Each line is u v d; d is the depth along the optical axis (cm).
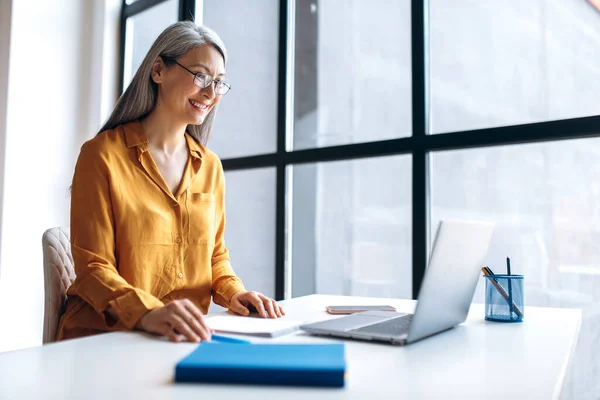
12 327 272
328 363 59
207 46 134
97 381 58
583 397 203
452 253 85
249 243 316
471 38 279
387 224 332
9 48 278
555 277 231
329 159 238
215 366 58
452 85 286
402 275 327
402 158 325
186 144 145
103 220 118
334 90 361
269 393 54
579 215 220
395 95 337
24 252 279
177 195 133
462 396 54
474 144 194
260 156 264
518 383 60
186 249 131
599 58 229
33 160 286
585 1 233
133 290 98
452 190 254
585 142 214
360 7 349
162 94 135
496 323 106
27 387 55
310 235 354
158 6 326
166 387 56
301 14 364
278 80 261
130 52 333
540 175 231
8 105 277
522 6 259
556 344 84
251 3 320
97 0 321
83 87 312
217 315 111
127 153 128
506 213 244
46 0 295
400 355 74
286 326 92
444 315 90
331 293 356
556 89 246
